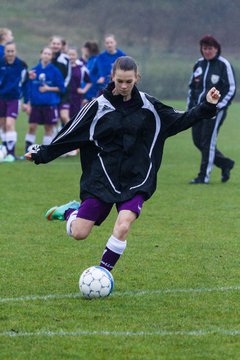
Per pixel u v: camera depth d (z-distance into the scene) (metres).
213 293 14.16
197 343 11.30
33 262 16.62
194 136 29.88
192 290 14.37
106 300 13.59
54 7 93.44
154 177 14.02
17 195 26.23
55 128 40.75
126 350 10.98
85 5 91.31
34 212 23.06
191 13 86.38
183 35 86.38
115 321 12.33
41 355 10.77
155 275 15.55
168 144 48.06
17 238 19.28
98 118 13.93
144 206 24.47
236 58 84.69
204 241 19.12
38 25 92.81
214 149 29.52
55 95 37.28
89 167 14.21
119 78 13.55
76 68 40.22
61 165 35.34
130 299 13.68
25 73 36.50
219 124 29.20
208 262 16.80
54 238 19.31
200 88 28.70
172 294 14.07
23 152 40.47
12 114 36.03
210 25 85.81
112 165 13.89
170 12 87.19
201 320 12.45
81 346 11.14
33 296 13.82
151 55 85.12
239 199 26.05
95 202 13.86
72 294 13.99
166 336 11.61
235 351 10.99
